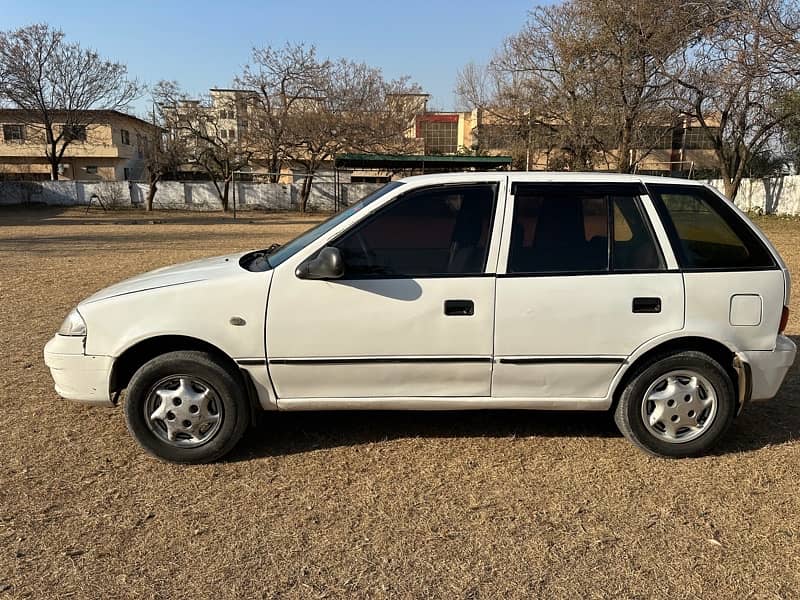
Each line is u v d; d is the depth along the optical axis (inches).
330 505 124.6
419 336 136.9
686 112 1082.1
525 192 141.1
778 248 594.9
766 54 610.5
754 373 142.7
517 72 1239.5
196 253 560.7
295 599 96.7
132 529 115.6
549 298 136.9
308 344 136.5
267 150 1509.6
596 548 110.6
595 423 167.8
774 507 124.3
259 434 159.2
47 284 374.0
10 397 182.7
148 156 1469.0
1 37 1519.4
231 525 117.3
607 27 961.5
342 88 1510.8
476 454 148.3
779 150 1369.3
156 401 139.5
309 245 138.6
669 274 139.0
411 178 147.9
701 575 103.0
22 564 104.6
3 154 2003.0
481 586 99.9
